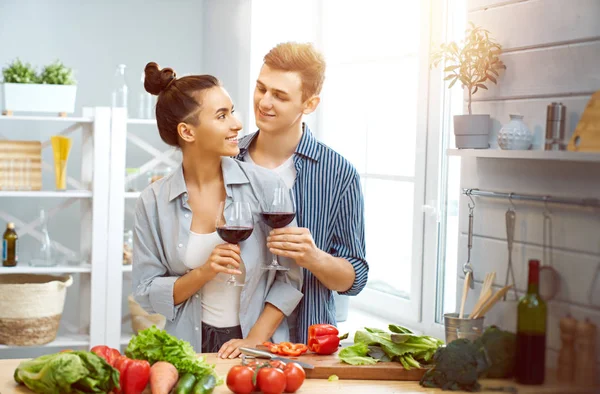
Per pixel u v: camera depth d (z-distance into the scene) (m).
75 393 1.71
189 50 4.52
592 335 1.51
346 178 2.34
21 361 2.01
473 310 1.89
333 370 1.91
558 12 2.05
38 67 4.27
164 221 2.20
